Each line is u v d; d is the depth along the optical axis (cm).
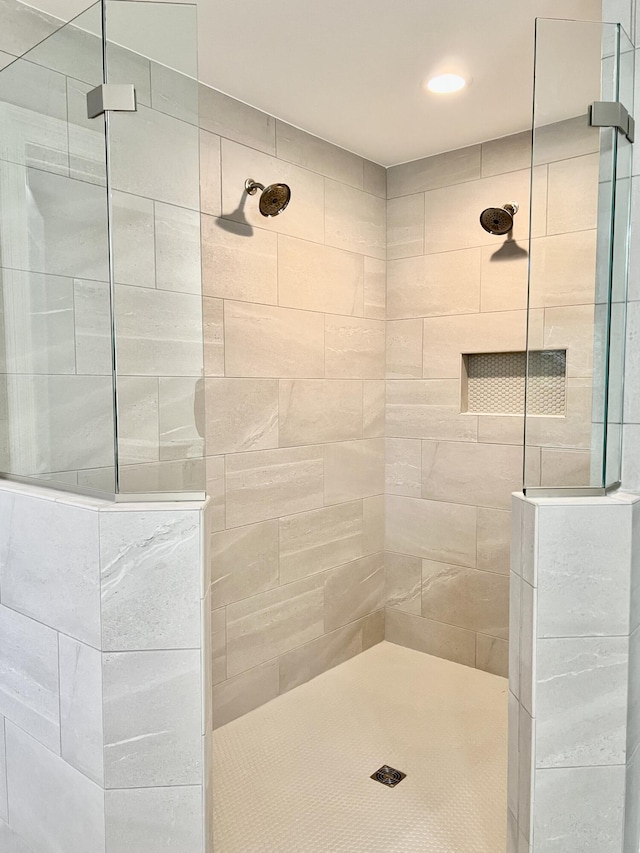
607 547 145
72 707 152
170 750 147
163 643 144
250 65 217
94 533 141
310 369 280
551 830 151
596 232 147
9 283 171
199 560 144
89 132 146
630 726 152
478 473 293
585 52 146
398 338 317
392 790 209
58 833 160
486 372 296
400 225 314
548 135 146
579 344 149
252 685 261
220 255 239
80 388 153
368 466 315
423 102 245
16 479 177
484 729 246
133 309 144
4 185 171
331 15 188
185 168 150
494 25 194
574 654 147
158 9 145
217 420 241
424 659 310
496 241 282
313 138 276
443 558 307
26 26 182
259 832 188
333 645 300
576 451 151
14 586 165
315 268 280
